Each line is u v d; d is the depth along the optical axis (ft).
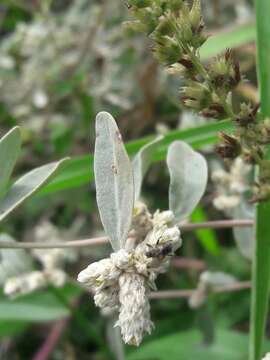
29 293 0.82
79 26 1.18
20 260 0.79
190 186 0.48
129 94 1.09
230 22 1.11
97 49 1.13
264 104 0.48
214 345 0.80
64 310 0.83
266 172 0.42
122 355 0.79
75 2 1.26
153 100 1.05
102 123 0.40
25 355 0.96
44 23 1.18
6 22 1.33
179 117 1.06
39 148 1.08
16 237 1.02
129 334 0.36
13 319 0.82
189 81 0.40
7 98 1.14
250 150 0.42
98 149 0.40
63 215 1.05
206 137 0.63
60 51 1.15
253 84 0.99
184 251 0.95
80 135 1.08
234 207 0.68
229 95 0.40
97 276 0.38
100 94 1.10
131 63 1.11
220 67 0.40
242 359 0.79
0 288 0.82
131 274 0.38
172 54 0.39
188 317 0.89
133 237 0.45
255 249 0.48
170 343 0.82
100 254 0.98
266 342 0.73
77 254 0.98
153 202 0.99
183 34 0.39
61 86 1.10
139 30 0.39
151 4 0.39
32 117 1.12
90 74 1.13
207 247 0.85
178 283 0.91
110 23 1.15
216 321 0.84
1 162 0.42
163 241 0.39
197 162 0.49
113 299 0.38
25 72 1.14
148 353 0.82
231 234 0.97
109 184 0.40
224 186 0.71
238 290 0.87
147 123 1.07
